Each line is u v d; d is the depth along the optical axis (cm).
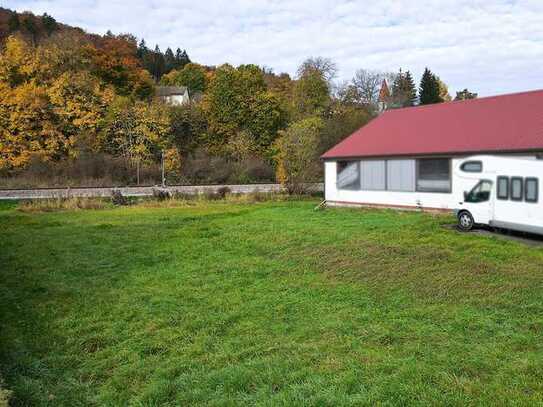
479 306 903
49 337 861
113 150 4716
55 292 1116
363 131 2786
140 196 3281
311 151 3456
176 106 5459
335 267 1246
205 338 827
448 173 2117
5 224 2127
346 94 6228
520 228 1436
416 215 2083
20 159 4322
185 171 4681
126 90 5684
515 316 846
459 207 1627
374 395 576
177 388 657
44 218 2338
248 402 595
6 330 888
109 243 1672
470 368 642
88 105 4709
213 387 650
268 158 4962
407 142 2372
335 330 821
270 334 831
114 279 1222
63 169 4269
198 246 1586
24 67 4731
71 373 729
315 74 6009
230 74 5488
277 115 5566
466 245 1365
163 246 1606
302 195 3403
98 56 5534
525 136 1914
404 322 838
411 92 8562
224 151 5150
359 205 2545
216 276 1219
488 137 2048
